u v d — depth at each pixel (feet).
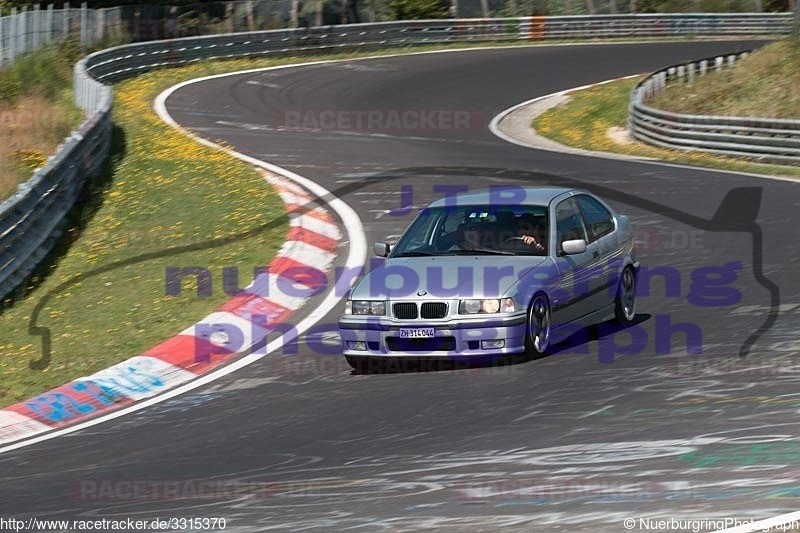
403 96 402.72
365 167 245.24
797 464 69.77
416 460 77.97
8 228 168.35
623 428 81.25
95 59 387.96
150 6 513.86
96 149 241.35
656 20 593.42
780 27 597.93
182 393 107.76
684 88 394.52
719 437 77.10
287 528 65.62
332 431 88.22
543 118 373.40
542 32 567.59
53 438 97.60
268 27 554.05
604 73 462.60
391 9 595.06
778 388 88.89
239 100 380.99
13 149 256.93
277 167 244.01
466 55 511.81
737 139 277.85
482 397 93.76
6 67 412.57
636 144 324.60
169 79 418.10
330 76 441.27
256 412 97.25
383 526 64.39
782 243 153.79
